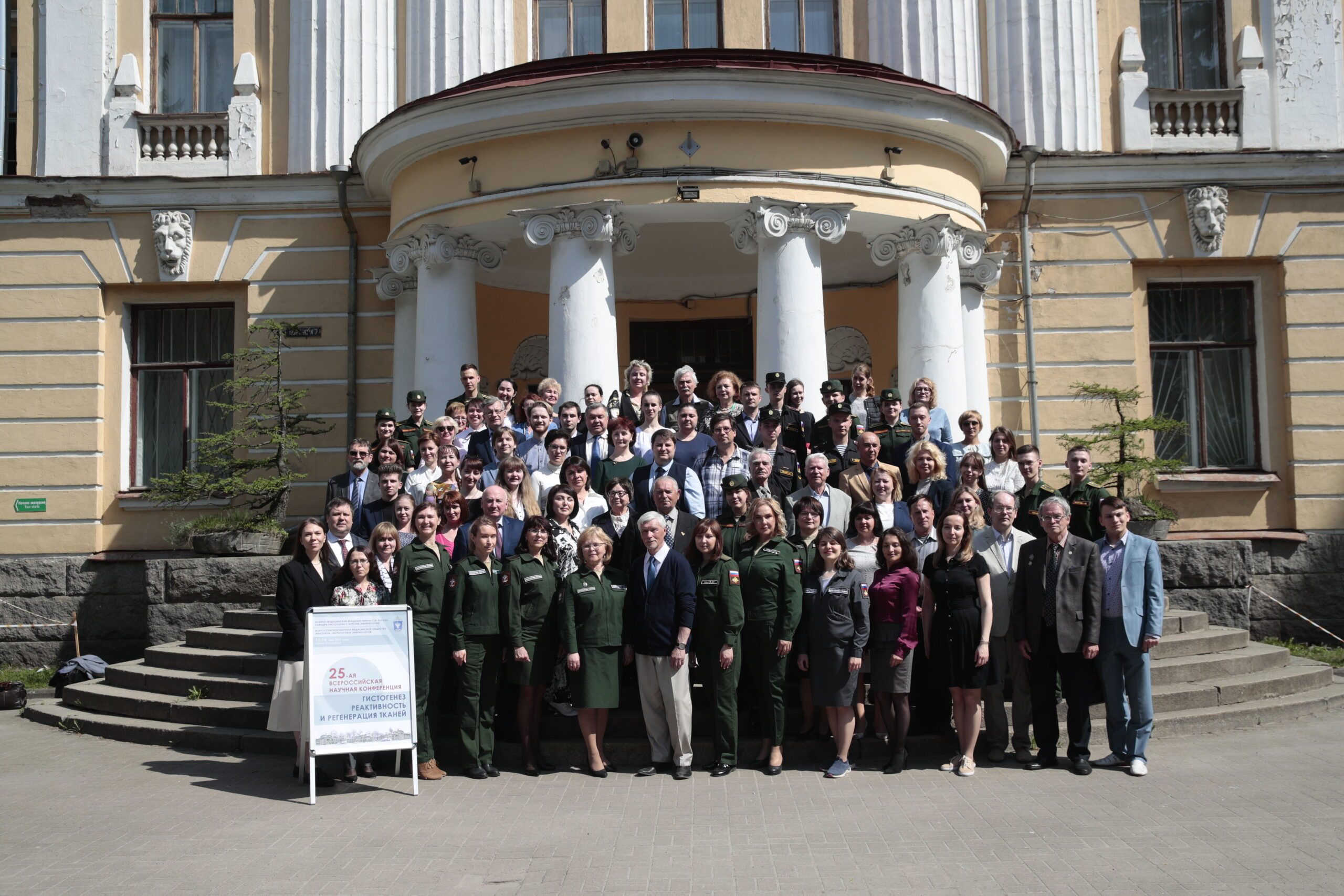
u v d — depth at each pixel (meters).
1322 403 14.33
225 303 15.07
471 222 12.26
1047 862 5.82
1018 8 14.72
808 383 11.48
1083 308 14.39
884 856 5.97
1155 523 12.52
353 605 7.89
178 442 15.17
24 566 14.47
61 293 14.81
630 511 8.64
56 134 15.10
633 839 6.38
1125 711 7.89
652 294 16.05
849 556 7.98
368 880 5.74
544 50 15.10
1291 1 14.88
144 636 14.35
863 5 14.81
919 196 12.20
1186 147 14.80
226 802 7.39
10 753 9.14
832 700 7.79
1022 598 8.02
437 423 10.03
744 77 11.38
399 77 15.07
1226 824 6.43
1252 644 11.12
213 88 15.55
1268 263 14.61
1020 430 14.29
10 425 14.71
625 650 8.15
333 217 14.75
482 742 7.98
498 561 8.18
